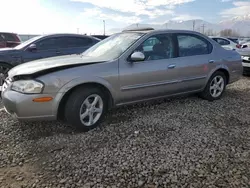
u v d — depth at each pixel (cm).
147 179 243
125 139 328
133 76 385
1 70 620
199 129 359
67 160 278
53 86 322
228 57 514
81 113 348
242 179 240
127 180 242
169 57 430
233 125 374
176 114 420
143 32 426
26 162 277
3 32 1113
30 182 241
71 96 339
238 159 276
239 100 509
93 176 248
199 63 465
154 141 321
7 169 264
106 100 378
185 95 496
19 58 638
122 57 381
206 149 299
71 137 336
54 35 708
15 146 313
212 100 502
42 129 362
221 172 252
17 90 325
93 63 358
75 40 739
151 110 440
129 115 416
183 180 240
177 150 296
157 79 413
